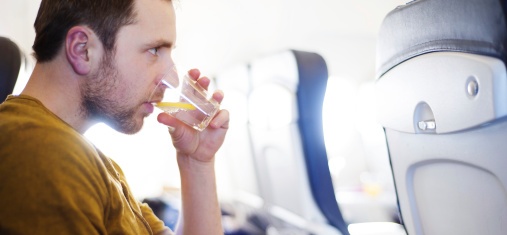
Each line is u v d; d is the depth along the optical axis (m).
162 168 3.39
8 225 0.68
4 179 0.70
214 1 3.68
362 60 4.27
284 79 1.50
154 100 0.96
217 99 1.14
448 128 0.75
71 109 0.89
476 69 0.67
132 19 0.89
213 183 1.26
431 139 0.83
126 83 0.90
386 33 0.92
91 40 0.87
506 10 0.63
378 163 4.14
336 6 3.98
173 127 1.16
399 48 0.87
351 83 4.26
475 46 0.69
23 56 1.25
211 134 1.22
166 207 2.50
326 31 4.12
